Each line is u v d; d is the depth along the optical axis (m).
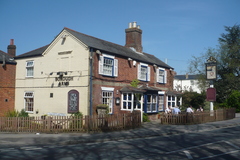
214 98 27.69
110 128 18.77
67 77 22.30
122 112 24.22
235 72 44.34
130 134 17.22
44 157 10.34
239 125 23.58
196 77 46.50
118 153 11.08
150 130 19.30
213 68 27.75
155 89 27.42
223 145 12.81
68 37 22.58
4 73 25.48
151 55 33.81
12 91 26.00
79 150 11.96
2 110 25.09
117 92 23.89
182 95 35.81
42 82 24.02
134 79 26.27
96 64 21.80
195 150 11.60
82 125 17.97
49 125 17.92
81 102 21.28
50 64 23.58
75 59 21.98
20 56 25.94
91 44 22.06
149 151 11.47
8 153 11.24
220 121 26.66
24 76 25.55
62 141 14.46
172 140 14.83
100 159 9.88
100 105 21.11
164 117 23.86
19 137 16.12
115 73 23.69
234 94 38.88
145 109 26.77
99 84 21.94
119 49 26.41
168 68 32.62
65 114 22.12
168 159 9.81
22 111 24.86
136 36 30.19
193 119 23.91
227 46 44.41
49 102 23.30
